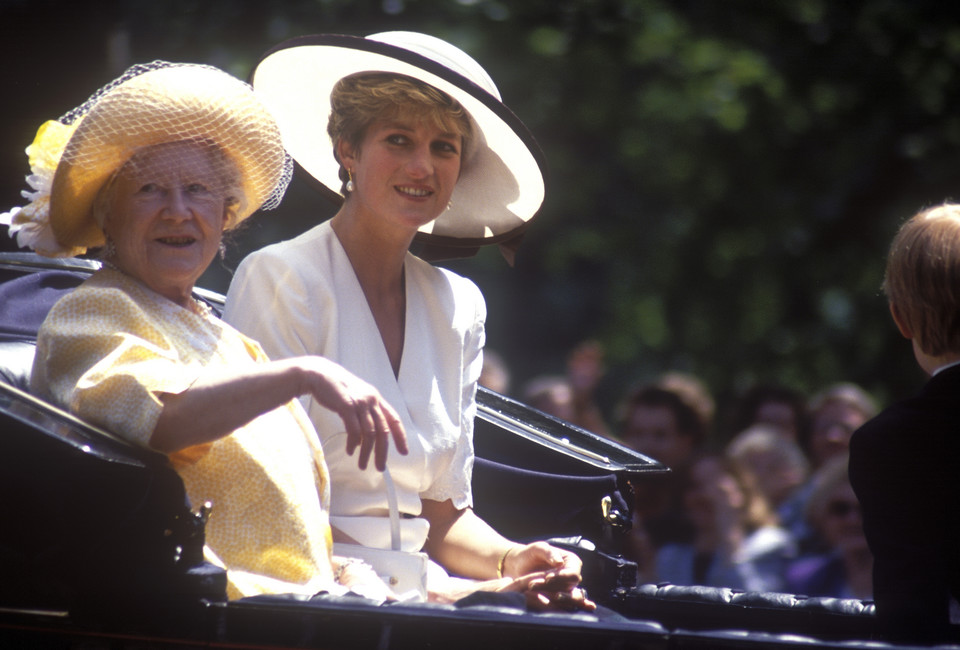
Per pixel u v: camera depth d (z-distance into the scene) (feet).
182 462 27.71
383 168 34.40
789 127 115.96
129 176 28.60
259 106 30.04
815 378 116.37
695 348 118.62
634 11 114.01
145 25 98.53
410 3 104.99
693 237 119.65
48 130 29.81
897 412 29.04
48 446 24.62
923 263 29.68
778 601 34.88
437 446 34.94
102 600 25.00
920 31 123.13
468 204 39.04
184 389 26.02
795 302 122.93
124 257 29.07
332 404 25.64
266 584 27.53
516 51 110.52
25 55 55.62
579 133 117.91
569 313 124.77
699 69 113.29
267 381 25.81
